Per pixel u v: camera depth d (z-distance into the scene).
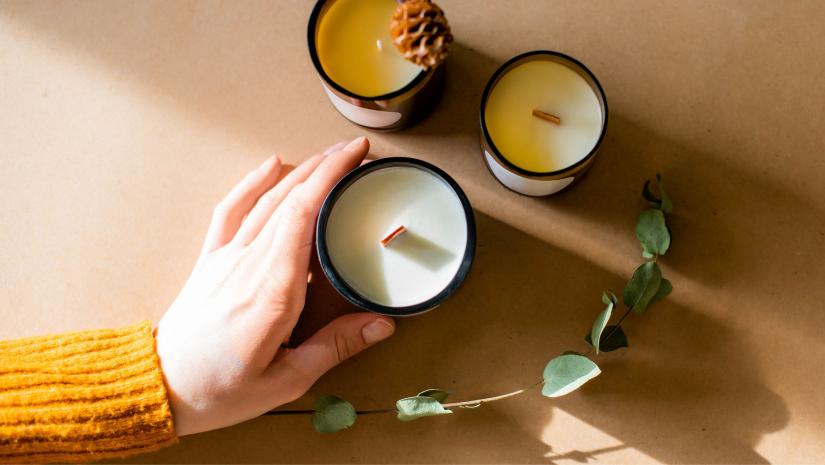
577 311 0.56
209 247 0.56
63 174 0.58
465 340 0.56
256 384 0.53
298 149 0.57
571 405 0.55
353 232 0.52
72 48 0.58
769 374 0.55
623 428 0.55
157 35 0.58
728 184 0.55
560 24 0.56
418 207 0.52
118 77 0.58
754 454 0.55
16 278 0.57
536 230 0.56
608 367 0.55
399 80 0.53
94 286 0.57
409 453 0.56
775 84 0.55
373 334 0.54
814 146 0.55
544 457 0.55
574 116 0.53
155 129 0.58
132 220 0.57
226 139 0.57
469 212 0.51
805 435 0.54
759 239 0.55
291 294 0.52
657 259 0.56
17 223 0.58
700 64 0.56
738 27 0.55
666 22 0.56
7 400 0.51
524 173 0.50
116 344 0.53
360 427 0.56
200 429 0.54
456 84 0.56
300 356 0.54
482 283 0.56
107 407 0.52
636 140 0.56
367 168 0.51
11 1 0.58
